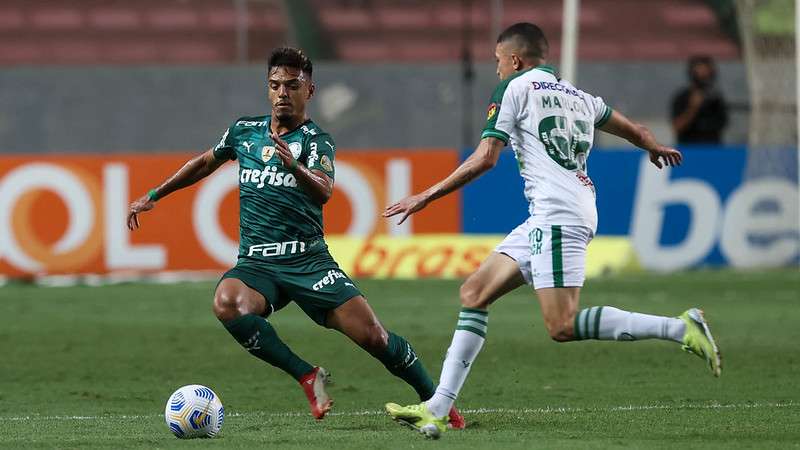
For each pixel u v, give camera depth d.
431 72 86.44
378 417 26.95
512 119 23.05
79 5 94.06
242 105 86.38
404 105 86.38
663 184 64.94
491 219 64.25
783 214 65.94
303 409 28.77
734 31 95.31
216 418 23.38
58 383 33.53
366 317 24.55
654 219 65.00
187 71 85.88
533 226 23.03
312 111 86.44
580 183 23.22
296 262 24.53
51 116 85.25
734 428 24.55
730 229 65.62
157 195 26.67
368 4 95.19
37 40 92.31
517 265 23.31
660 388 31.56
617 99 87.38
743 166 65.44
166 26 93.38
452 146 86.50
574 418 26.25
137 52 92.25
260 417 27.09
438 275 63.91
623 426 24.92
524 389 31.59
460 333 23.47
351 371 35.62
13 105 84.94
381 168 63.88
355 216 64.19
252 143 24.92
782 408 27.73
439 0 96.06
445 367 23.42
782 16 77.31
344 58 92.88
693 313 21.77
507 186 64.06
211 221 63.09
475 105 86.69
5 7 93.38
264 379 34.09
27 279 62.50
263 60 91.75
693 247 65.38
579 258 22.88
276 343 23.73
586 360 37.25
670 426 24.89
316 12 93.69
